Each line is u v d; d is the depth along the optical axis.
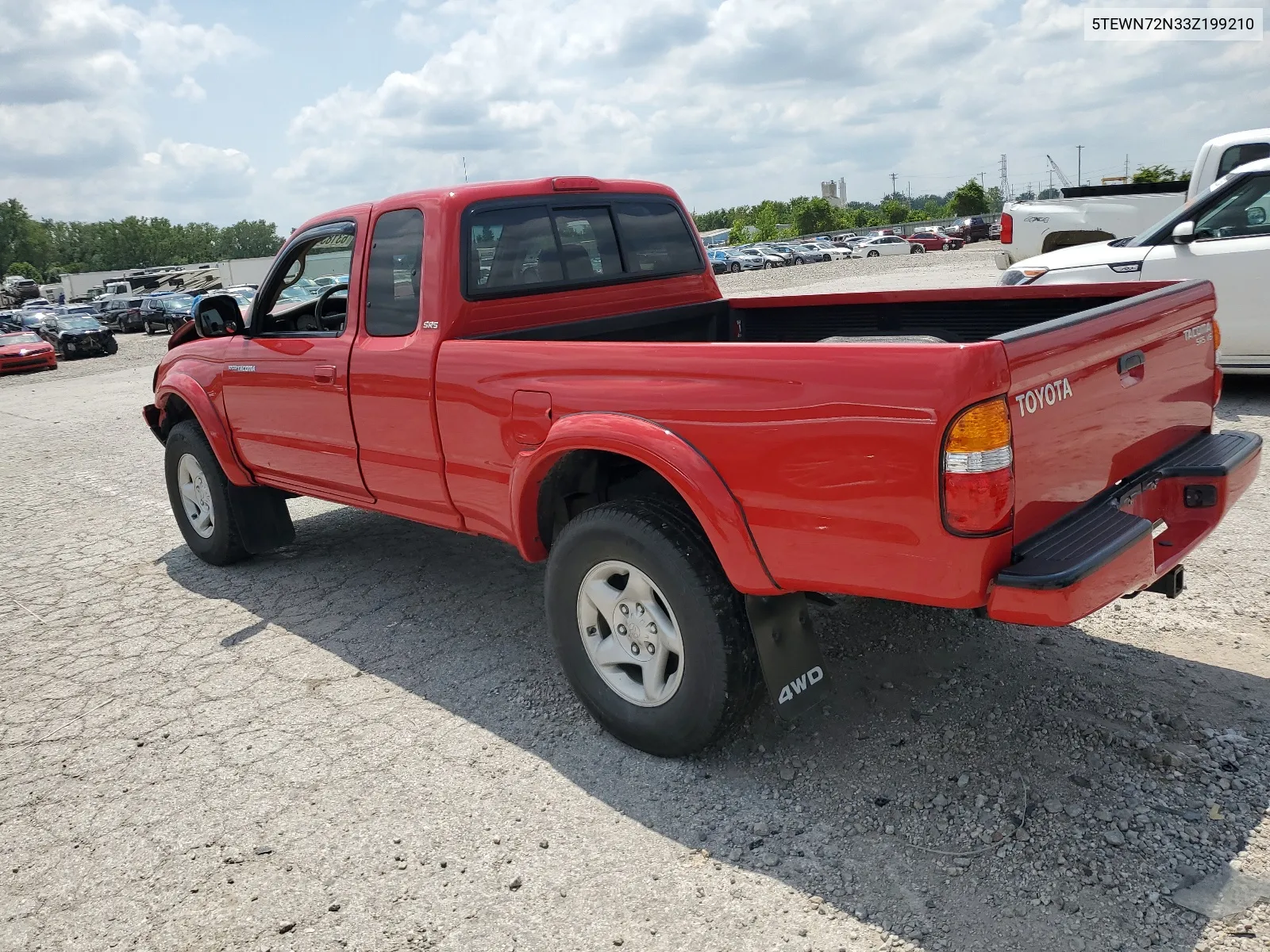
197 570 5.70
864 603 4.21
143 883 2.84
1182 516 3.16
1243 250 6.86
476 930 2.53
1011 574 2.42
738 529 2.82
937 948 2.32
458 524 4.02
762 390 2.71
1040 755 3.03
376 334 4.10
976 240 54.66
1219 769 2.88
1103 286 3.67
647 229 4.68
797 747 3.22
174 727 3.78
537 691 3.82
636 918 2.52
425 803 3.12
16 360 25.45
